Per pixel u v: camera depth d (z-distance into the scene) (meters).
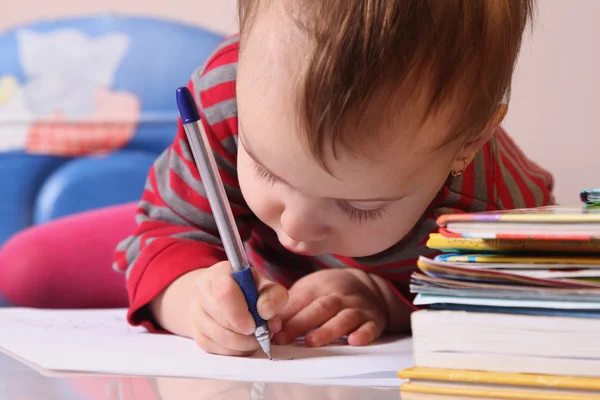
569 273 0.54
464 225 0.58
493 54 0.70
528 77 1.85
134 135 1.98
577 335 0.54
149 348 0.78
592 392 0.52
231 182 1.01
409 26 0.64
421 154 0.68
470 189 0.96
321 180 0.67
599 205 0.71
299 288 0.96
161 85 1.98
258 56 0.68
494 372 0.56
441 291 0.58
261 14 0.69
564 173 1.87
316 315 0.89
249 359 0.73
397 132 0.66
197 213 1.03
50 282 1.40
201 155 0.73
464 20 0.67
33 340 0.81
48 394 0.58
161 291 0.89
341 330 0.85
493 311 0.56
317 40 0.65
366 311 0.92
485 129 0.76
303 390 0.59
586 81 1.83
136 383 0.62
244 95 0.70
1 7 2.30
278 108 0.66
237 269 0.75
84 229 1.46
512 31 0.72
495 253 0.60
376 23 0.64
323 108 0.63
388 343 0.85
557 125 1.86
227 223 0.75
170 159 1.07
